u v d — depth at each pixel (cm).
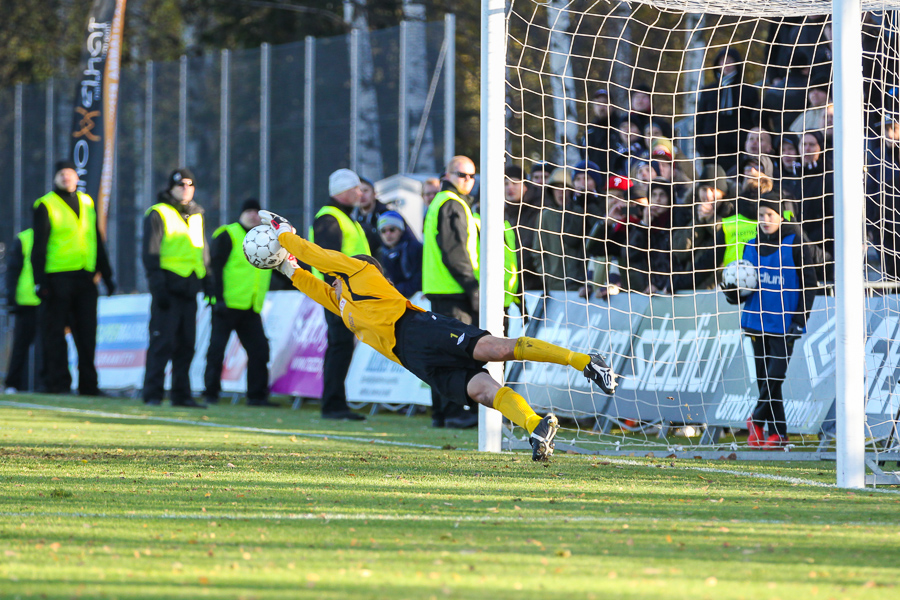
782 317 2912
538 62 5516
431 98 5278
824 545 1406
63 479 2050
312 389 4659
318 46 5731
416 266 4438
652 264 3528
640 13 5428
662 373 3241
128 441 2870
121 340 5859
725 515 1666
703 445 2894
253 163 6031
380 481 2052
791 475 2255
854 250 2067
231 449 2672
